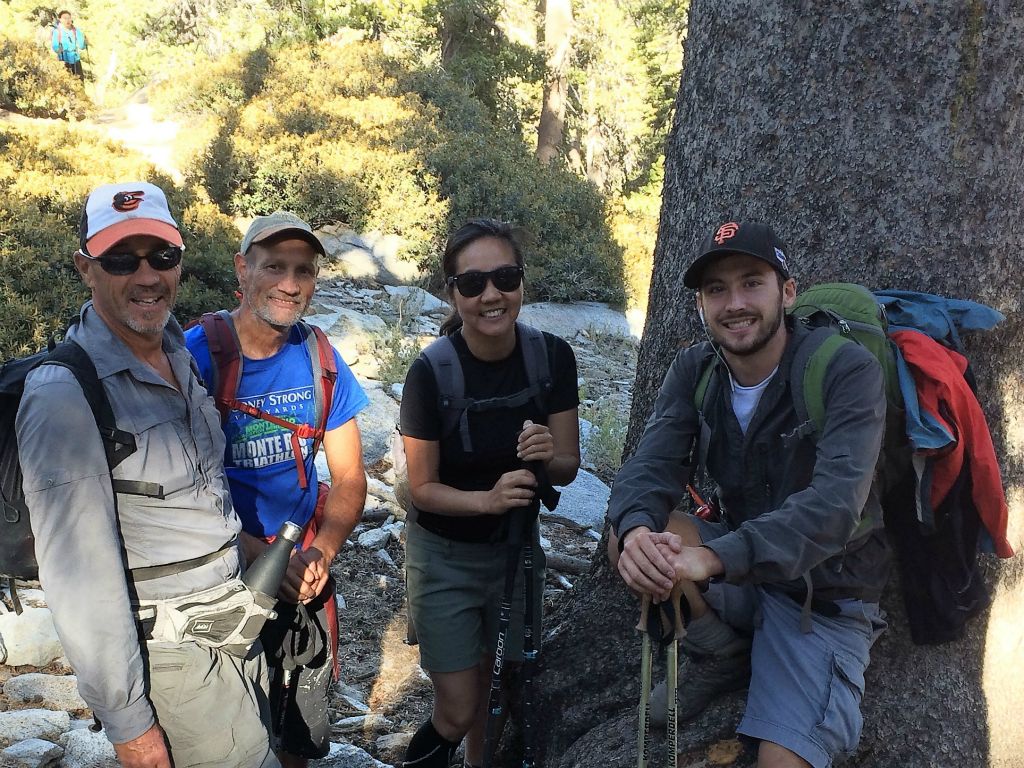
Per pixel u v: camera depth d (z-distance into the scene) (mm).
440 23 22766
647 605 2545
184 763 2428
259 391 2969
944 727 2973
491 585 3318
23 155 10891
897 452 2617
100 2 25281
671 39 26453
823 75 3115
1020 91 2979
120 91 22031
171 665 2361
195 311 9352
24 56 16828
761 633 2652
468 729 3416
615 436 7621
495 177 13602
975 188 3014
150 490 2324
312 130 14266
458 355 3219
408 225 12375
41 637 4152
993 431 3129
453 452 3219
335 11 21625
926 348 2602
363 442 6719
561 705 3658
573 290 12945
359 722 3969
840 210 3123
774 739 2471
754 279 2479
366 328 9141
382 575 5312
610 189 24250
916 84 3000
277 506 3018
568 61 23297
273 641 2988
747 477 2621
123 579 2227
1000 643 3160
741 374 2615
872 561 2623
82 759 3426
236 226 11148
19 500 2242
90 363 2287
